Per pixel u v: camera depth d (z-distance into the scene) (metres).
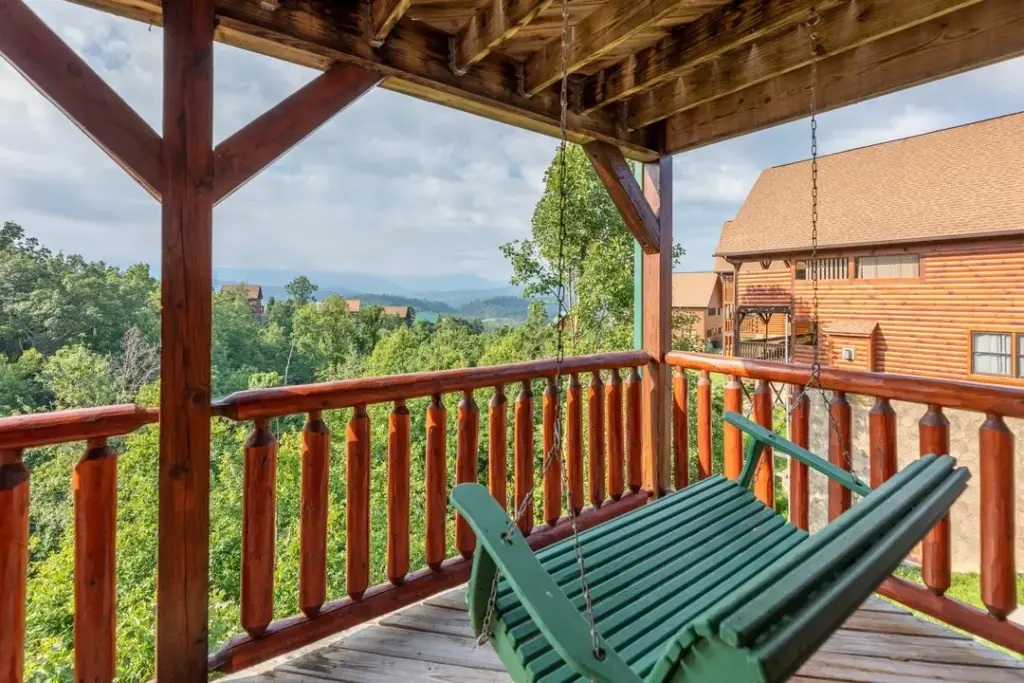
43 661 7.07
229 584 9.71
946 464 1.24
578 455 2.79
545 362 2.55
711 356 2.80
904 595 1.97
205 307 1.53
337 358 32.94
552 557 1.56
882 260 11.27
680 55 2.15
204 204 1.52
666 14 1.67
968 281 9.84
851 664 1.66
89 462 1.46
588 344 14.05
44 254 15.99
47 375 14.98
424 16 1.97
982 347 9.72
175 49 1.48
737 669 0.66
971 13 1.85
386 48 1.92
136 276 17.58
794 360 13.22
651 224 3.00
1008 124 11.38
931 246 10.34
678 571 1.53
